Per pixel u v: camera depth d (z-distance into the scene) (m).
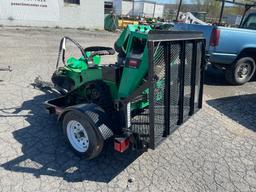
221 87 6.93
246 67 6.97
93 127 2.97
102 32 20.09
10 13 16.77
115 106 3.23
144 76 2.85
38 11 17.92
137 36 2.81
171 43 2.79
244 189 3.04
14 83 6.00
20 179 2.94
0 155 3.33
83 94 3.98
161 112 2.95
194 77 3.53
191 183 3.05
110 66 3.33
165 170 3.25
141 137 2.92
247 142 4.09
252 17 8.02
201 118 4.89
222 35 6.13
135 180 3.04
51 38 13.71
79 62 4.32
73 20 19.98
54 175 3.04
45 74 6.89
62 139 3.78
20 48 10.31
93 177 3.05
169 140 3.98
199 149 3.78
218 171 3.31
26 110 4.62
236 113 5.23
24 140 3.70
